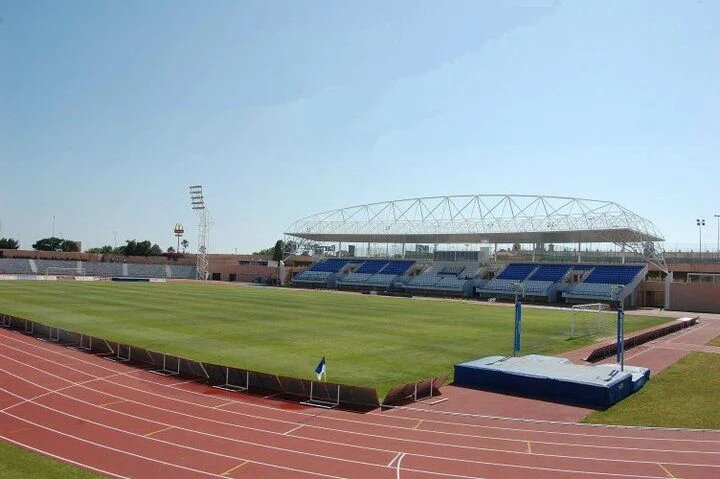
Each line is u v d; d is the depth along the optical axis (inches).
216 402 936.3
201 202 5378.9
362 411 895.7
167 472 638.5
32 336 1553.9
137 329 1733.5
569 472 649.6
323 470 649.0
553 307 3171.8
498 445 742.5
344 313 2439.7
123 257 6117.1
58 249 7490.2
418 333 1822.1
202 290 3727.9
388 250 5246.1
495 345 1605.6
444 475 637.9
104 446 721.0
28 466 645.3
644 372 1138.7
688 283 3228.3
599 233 3558.1
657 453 717.3
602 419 869.2
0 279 4293.8
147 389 1014.4
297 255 5895.7
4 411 866.1
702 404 964.0
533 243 4298.7
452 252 4687.5
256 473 638.5
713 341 1791.3
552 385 991.0
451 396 1005.2
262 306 2642.7
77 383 1046.4
